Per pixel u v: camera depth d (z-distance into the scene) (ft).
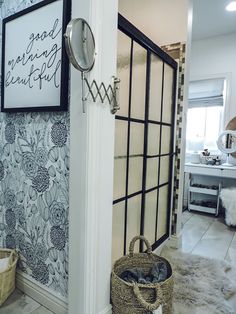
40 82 4.55
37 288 4.96
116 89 4.10
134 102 5.88
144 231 6.78
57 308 4.62
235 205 9.77
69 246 4.16
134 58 5.72
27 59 4.76
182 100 7.92
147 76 6.23
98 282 4.09
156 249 7.38
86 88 3.67
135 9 8.41
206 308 4.97
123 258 4.98
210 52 12.30
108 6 3.87
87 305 3.96
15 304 4.91
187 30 7.64
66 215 4.41
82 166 3.83
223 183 12.21
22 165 5.12
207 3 9.16
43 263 4.86
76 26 3.30
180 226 8.41
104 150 4.01
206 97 12.69
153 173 7.11
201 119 13.03
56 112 4.41
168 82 7.57
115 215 5.45
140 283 4.26
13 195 5.37
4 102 5.31
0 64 5.49
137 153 6.20
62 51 4.12
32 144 4.88
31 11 4.62
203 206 11.76
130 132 5.81
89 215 3.85
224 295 5.40
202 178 12.66
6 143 5.43
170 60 7.36
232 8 9.50
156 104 6.97
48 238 4.74
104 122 3.97
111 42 4.00
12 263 5.03
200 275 6.16
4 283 4.77
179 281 5.88
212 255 7.50
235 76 11.78
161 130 7.39
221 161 12.42
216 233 9.39
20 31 4.86
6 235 5.61
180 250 7.84
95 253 3.98
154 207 7.32
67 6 4.06
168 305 4.21
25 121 4.98
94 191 3.87
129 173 5.90
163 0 7.94
